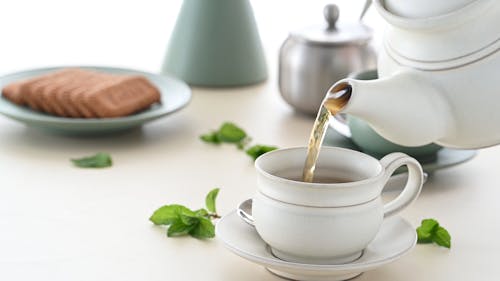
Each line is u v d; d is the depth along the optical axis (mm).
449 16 953
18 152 1238
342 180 974
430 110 978
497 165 1211
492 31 958
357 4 2086
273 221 928
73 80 1355
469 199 1121
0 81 1384
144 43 1768
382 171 938
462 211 1093
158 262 988
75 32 1841
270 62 1641
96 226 1050
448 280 965
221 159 1224
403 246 950
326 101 955
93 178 1162
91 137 1297
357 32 1378
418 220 1071
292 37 1368
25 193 1119
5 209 1081
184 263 987
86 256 995
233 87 1503
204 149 1257
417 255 1006
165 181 1155
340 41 1337
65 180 1155
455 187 1149
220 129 1277
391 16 986
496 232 1050
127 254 1000
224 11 1478
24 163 1204
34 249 1005
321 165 979
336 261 934
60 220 1060
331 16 1379
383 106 962
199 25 1481
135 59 1658
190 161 1216
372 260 927
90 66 1451
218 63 1489
